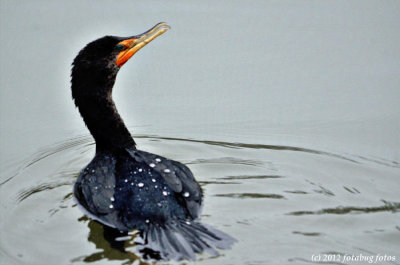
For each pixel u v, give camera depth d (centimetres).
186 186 1045
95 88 1189
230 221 1014
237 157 1292
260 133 1395
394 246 952
